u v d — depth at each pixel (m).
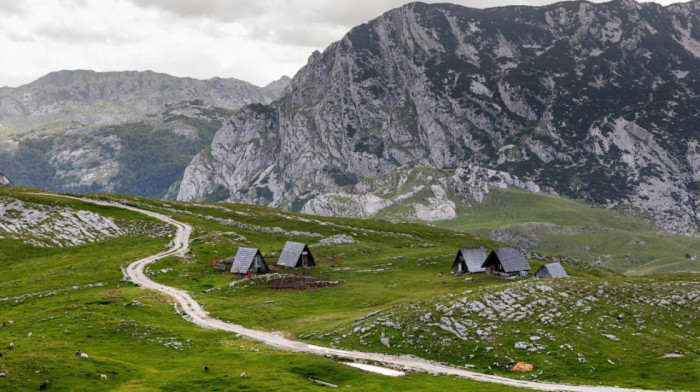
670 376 59.03
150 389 49.78
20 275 123.31
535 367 63.50
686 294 86.06
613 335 72.31
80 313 81.69
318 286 113.12
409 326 76.69
